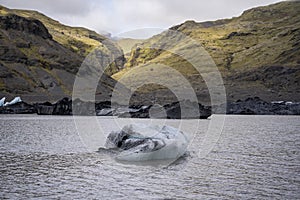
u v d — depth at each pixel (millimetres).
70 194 17672
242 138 45750
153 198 17141
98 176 21953
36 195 17422
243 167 25141
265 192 18297
